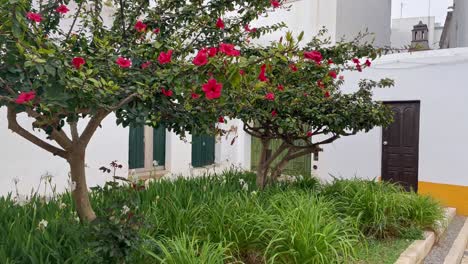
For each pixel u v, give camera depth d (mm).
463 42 9148
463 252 5121
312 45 4941
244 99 3301
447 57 6633
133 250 2643
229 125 8906
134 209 2826
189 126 3059
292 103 4547
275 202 4074
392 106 7312
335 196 5051
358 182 5555
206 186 4895
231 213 3598
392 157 7367
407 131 7203
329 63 4773
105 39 3156
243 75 2367
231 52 2322
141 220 2719
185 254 2646
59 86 2078
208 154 8922
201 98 2654
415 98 6977
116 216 2627
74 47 3096
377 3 11461
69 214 3467
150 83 2574
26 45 2061
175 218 3502
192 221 3516
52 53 2070
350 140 7707
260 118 4625
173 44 3275
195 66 2387
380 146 7453
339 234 3598
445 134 6691
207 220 3551
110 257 2535
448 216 5910
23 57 2047
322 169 8023
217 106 3117
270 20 10008
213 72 2295
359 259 3746
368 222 4531
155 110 2725
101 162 6391
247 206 3797
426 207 5113
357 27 10344
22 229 2918
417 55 6922
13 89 2143
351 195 4957
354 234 3902
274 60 2529
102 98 2320
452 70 6613
